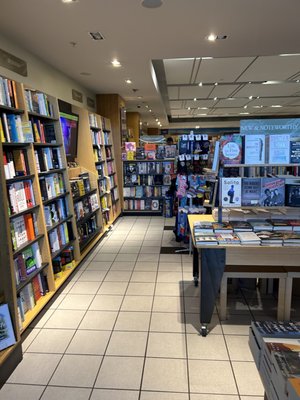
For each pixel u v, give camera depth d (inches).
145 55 154.6
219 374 83.7
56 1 95.3
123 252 184.7
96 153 219.1
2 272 86.1
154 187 283.1
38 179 117.0
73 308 120.4
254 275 104.2
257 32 126.0
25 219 109.6
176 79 273.6
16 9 100.1
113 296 129.8
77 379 82.9
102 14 105.8
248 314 114.2
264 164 105.9
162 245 196.7
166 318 112.2
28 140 110.3
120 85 231.6
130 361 89.6
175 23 115.3
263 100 397.7
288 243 97.5
